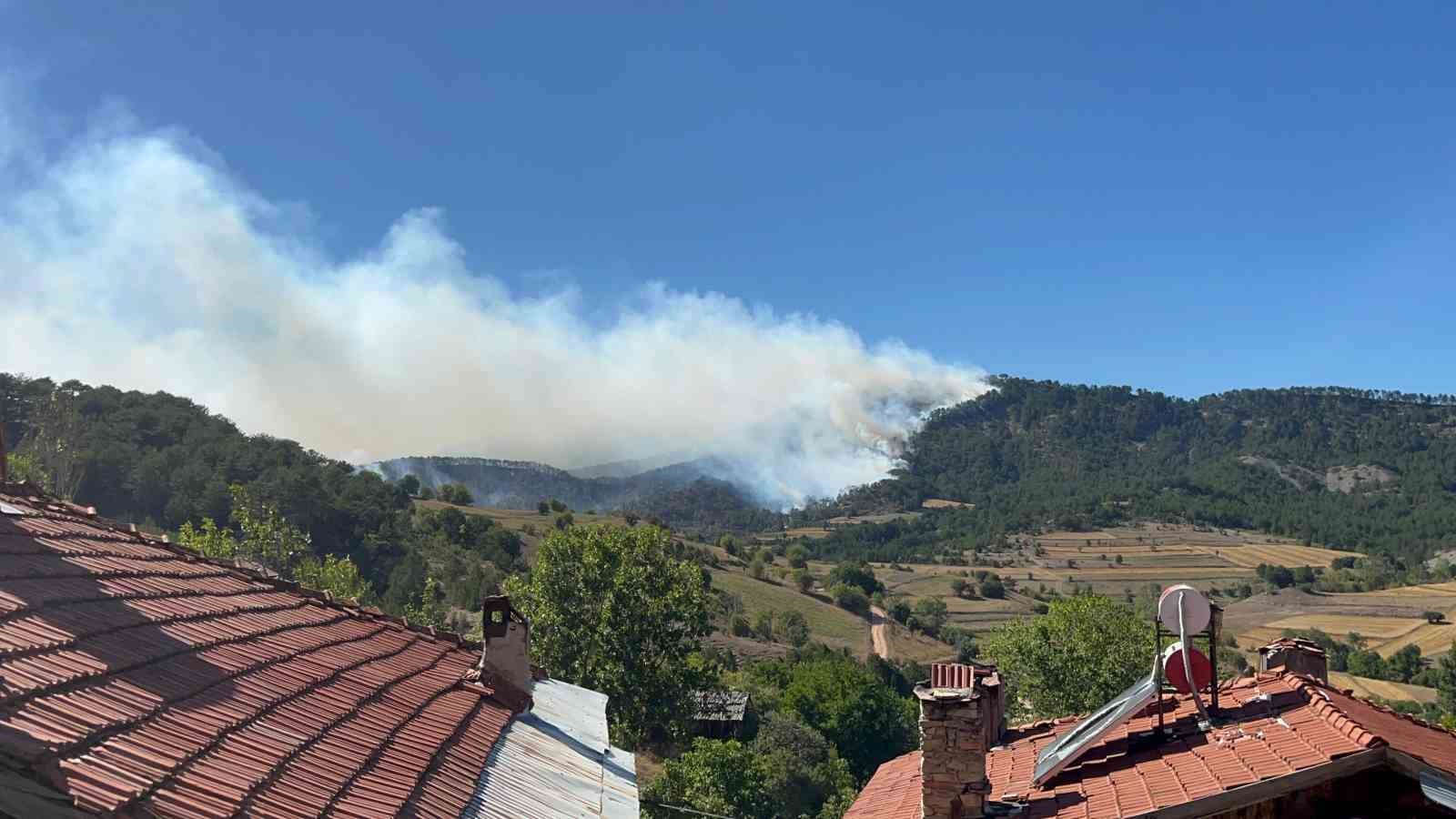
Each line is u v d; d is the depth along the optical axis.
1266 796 10.53
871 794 19.03
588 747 14.29
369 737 10.03
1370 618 149.75
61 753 6.44
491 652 14.86
